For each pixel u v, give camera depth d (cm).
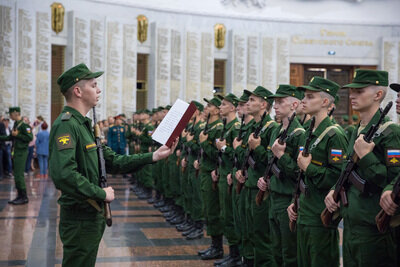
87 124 411
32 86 1847
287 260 493
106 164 441
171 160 990
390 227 369
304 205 447
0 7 1772
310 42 2364
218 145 673
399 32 2425
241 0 2305
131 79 2086
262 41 2300
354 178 381
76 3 1988
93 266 398
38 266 652
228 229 663
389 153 367
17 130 1124
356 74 402
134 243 785
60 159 377
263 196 524
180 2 2209
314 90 450
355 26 2402
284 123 523
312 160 441
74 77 405
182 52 2183
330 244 441
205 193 718
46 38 1888
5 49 1783
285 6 2366
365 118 402
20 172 1134
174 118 439
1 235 827
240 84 2273
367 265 377
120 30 2058
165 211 1063
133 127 1555
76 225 391
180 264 668
